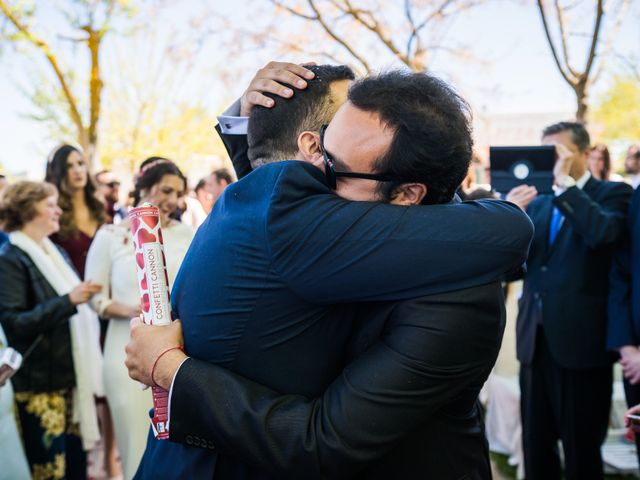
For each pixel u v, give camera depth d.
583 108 5.38
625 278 2.72
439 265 0.99
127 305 2.96
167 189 2.99
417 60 6.56
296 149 1.26
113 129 12.83
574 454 2.86
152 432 1.34
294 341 1.06
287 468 0.99
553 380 2.92
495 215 1.05
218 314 1.08
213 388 1.03
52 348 2.95
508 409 3.80
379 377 0.99
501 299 1.07
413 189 1.07
